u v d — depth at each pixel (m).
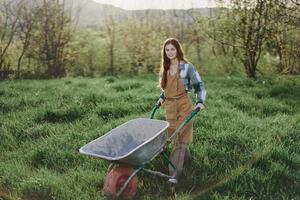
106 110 9.22
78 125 8.35
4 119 8.99
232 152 6.61
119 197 5.19
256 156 6.34
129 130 5.68
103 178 5.75
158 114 8.72
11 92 12.18
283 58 18.50
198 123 8.02
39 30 18.73
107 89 12.55
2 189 5.68
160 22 20.56
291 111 10.00
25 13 18.50
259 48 16.14
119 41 20.55
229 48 18.83
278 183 5.68
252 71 16.61
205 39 19.25
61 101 10.27
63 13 19.02
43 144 7.24
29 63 18.98
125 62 20.50
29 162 6.65
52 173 6.06
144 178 5.81
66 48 19.47
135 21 20.75
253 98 11.21
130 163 5.03
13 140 7.69
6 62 18.62
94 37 20.28
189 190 5.56
